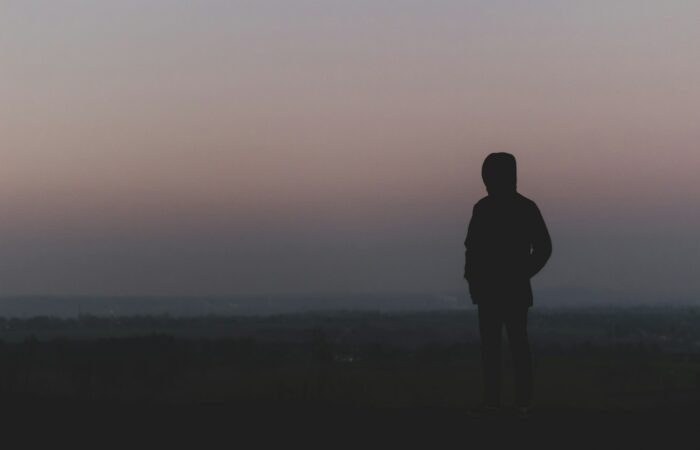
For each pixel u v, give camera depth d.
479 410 9.23
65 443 8.72
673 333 84.38
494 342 9.67
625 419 9.02
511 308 9.55
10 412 10.05
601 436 8.41
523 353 9.59
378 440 8.48
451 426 8.82
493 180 9.74
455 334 84.12
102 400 11.12
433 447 8.21
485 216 9.70
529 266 9.59
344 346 51.91
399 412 9.65
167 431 9.05
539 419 9.02
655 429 8.62
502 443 8.26
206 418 9.52
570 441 8.28
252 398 11.48
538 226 9.63
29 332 82.69
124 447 8.55
